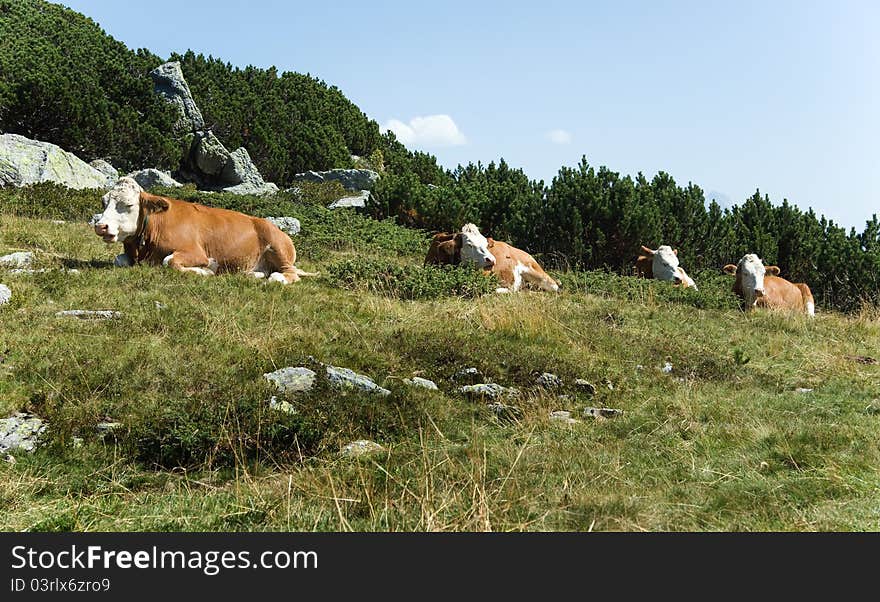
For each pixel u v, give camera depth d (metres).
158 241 12.49
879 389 9.96
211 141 30.05
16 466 6.05
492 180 30.75
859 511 5.64
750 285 17.00
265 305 10.83
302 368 8.18
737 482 6.28
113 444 6.57
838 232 24.05
